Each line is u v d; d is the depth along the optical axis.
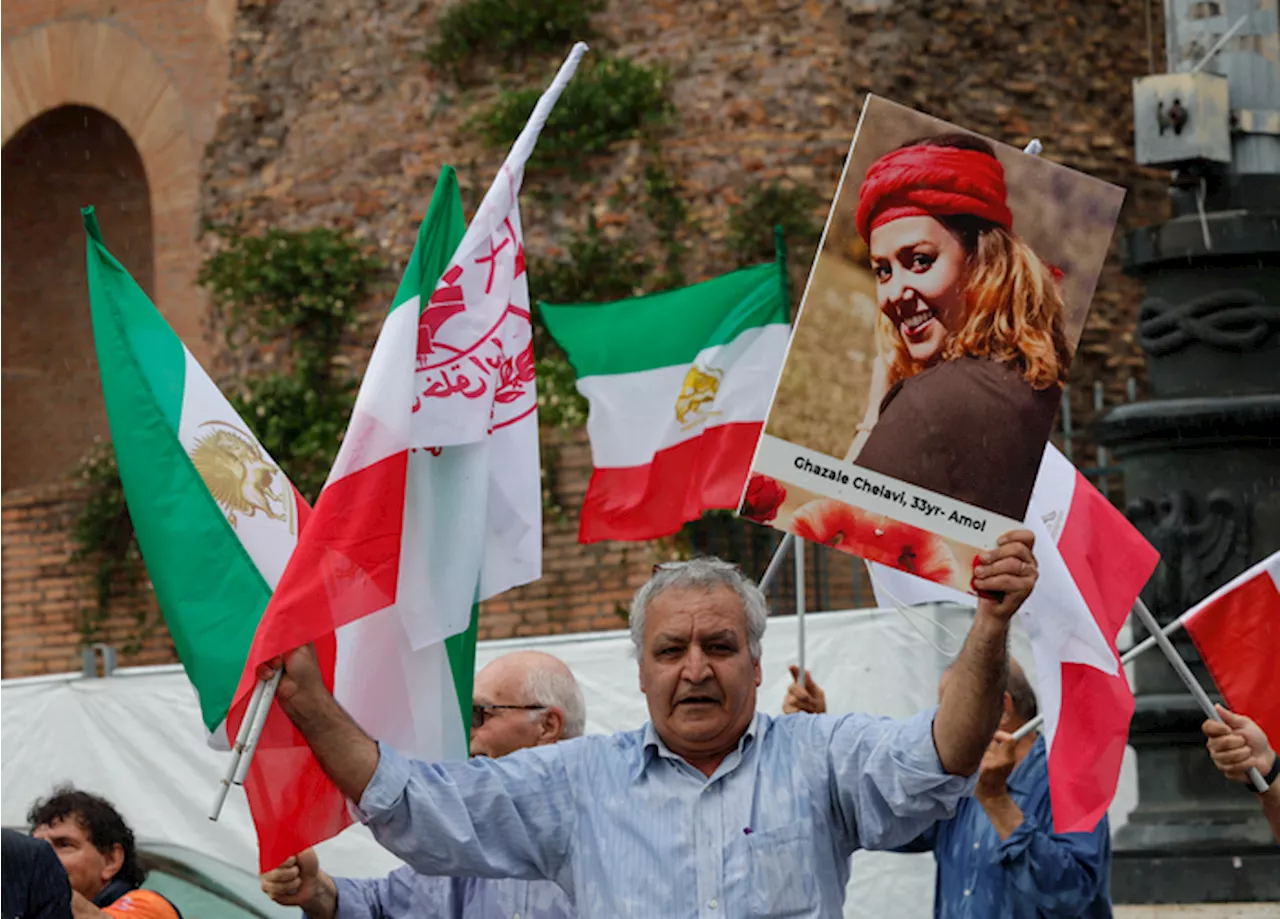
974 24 16.44
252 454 5.16
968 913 5.75
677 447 7.66
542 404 14.91
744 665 4.40
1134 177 17.00
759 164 15.54
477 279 5.08
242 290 16.73
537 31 16.19
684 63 15.81
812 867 4.34
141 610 17.22
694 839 4.35
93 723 8.58
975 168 4.62
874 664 7.64
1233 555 8.80
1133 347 16.89
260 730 4.27
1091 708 5.66
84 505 17.36
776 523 4.59
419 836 4.35
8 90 20.50
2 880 4.54
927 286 4.61
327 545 4.47
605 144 15.70
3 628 17.56
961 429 4.59
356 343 16.67
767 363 7.61
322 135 17.03
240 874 7.89
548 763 4.48
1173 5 9.30
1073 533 5.96
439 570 4.88
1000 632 4.20
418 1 16.75
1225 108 9.03
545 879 4.68
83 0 20.27
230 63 17.50
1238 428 8.77
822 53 15.73
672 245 15.51
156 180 19.84
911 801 4.29
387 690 4.84
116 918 5.32
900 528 4.59
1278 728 6.00
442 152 16.53
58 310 21.00
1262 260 8.95
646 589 4.50
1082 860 5.59
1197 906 8.28
